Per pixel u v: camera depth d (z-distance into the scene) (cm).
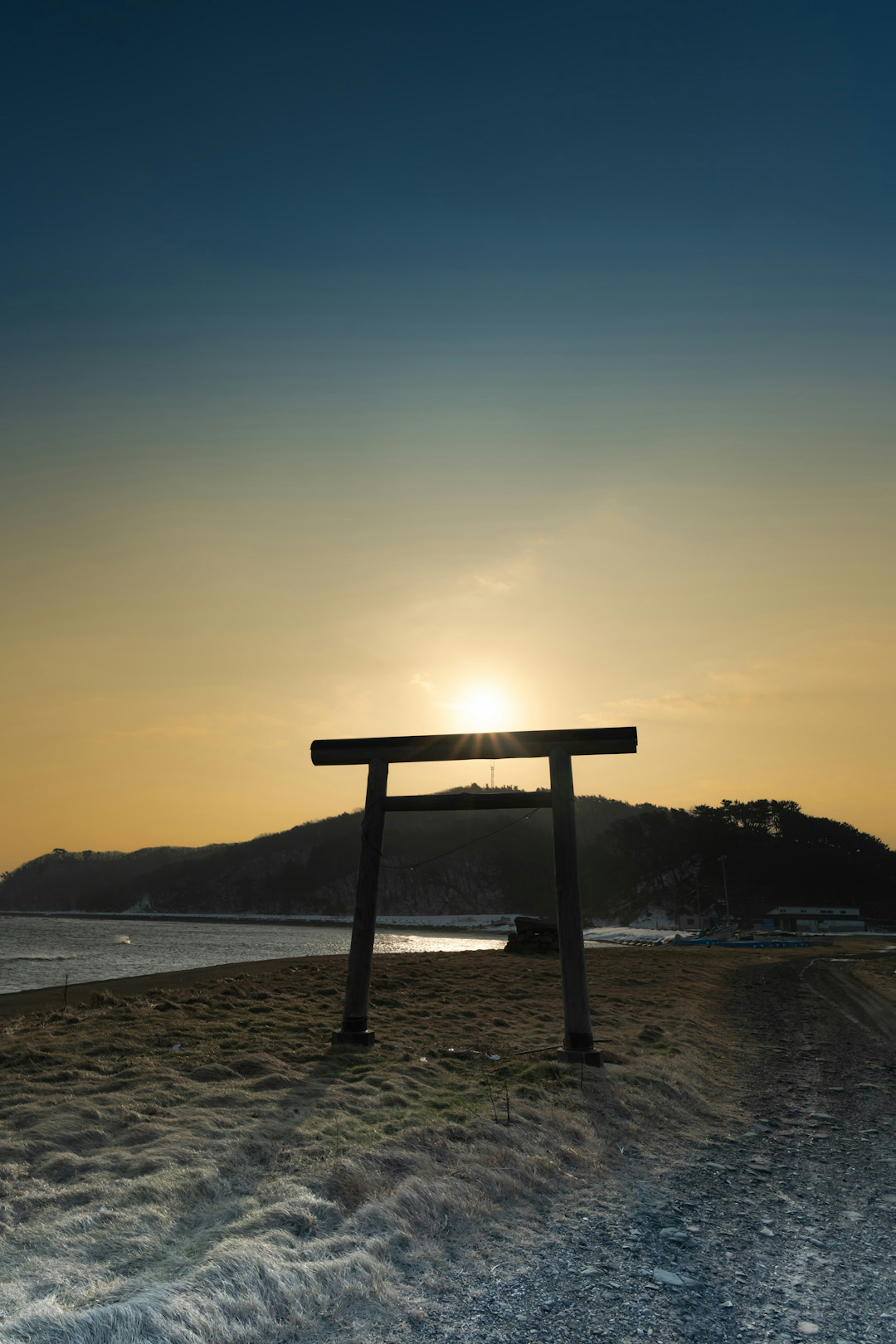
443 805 1278
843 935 9738
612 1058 1197
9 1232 504
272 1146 694
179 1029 1266
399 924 17338
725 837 18138
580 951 1185
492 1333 436
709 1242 594
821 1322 469
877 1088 1202
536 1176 698
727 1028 1770
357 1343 418
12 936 11594
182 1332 400
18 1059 1010
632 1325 453
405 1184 625
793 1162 821
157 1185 585
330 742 1369
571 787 1247
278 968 2950
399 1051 1176
